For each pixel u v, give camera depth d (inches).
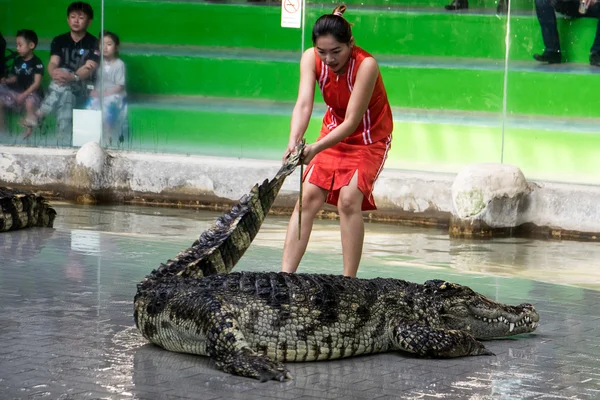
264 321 226.1
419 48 626.5
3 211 441.4
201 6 661.3
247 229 274.4
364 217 623.2
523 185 581.9
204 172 646.5
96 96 686.5
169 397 198.7
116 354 231.1
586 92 599.5
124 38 677.3
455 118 626.2
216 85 665.6
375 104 290.7
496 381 219.1
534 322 265.7
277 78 654.5
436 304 251.8
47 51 690.2
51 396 197.2
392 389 210.1
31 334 248.1
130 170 660.1
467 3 614.5
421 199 607.5
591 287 412.8
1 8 692.1
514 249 523.8
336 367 227.9
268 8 649.0
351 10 636.1
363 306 239.3
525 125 613.9
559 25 598.5
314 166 295.3
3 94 698.2
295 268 295.9
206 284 232.7
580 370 230.7
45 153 672.4
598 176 602.2
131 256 379.6
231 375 215.8
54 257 371.2
